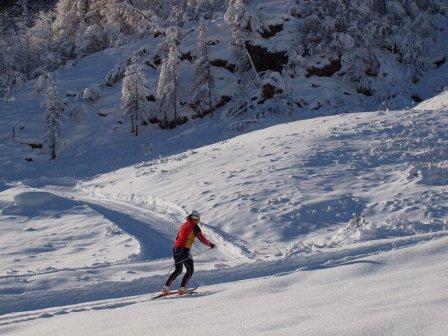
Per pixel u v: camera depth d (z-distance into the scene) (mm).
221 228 16453
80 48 62562
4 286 10773
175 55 48688
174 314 6703
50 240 17406
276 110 45781
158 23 59031
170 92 48562
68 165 46719
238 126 44438
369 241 11383
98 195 28219
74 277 11320
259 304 6496
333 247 11805
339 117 29875
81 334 6223
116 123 50812
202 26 49438
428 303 4832
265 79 47031
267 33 49812
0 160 48156
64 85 55312
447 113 26469
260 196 18359
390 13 49688
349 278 7488
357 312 4984
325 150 22828
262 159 23469
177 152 43500
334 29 47188
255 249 13984
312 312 5387
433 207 15086
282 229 15359
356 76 46500
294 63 47406
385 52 49219
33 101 55281
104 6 64188
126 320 6742
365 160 20969
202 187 21484
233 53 50625
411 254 8109
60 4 67750
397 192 16953
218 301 7363
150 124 50031
